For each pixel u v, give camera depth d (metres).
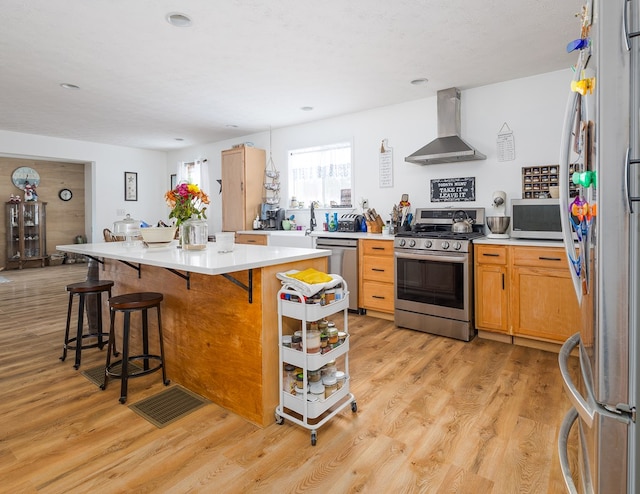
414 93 4.09
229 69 3.45
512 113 3.72
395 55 3.16
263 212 5.69
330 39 2.88
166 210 7.96
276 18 2.57
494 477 1.62
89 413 2.14
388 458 1.75
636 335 0.75
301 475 1.63
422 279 3.58
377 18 2.58
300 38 2.86
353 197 4.89
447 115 3.96
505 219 3.40
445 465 1.70
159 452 1.79
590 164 0.86
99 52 3.09
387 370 2.71
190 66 3.38
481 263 3.32
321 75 3.58
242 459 1.74
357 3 2.40
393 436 1.92
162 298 2.45
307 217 5.46
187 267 1.85
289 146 5.60
